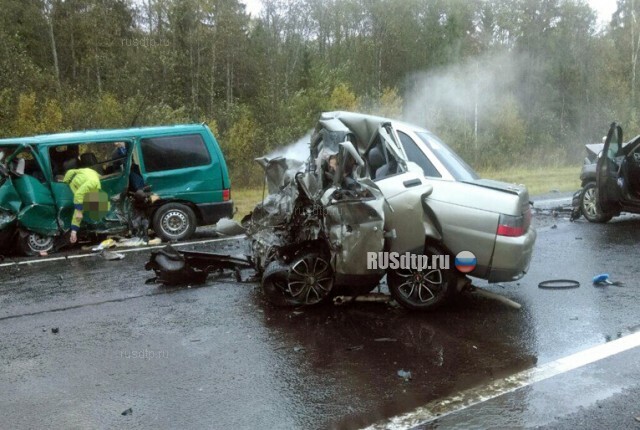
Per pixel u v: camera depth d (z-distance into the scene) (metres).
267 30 34.00
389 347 4.86
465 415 3.66
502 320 5.46
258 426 3.60
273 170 7.66
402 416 3.68
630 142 10.01
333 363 4.56
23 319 5.86
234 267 7.38
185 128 10.40
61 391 4.18
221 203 10.55
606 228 10.20
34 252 9.18
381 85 34.09
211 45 30.62
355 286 5.79
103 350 4.96
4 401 4.04
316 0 36.78
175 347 4.99
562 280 6.71
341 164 5.53
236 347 4.95
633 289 6.36
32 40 31.05
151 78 28.05
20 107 19.42
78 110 20.50
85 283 7.25
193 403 3.94
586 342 4.84
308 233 5.82
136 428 3.62
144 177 10.02
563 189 16.81
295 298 5.96
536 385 4.06
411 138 6.09
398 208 5.48
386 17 35.47
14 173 9.01
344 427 3.57
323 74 29.00
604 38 39.16
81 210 9.05
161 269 6.94
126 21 33.75
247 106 27.19
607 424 3.47
